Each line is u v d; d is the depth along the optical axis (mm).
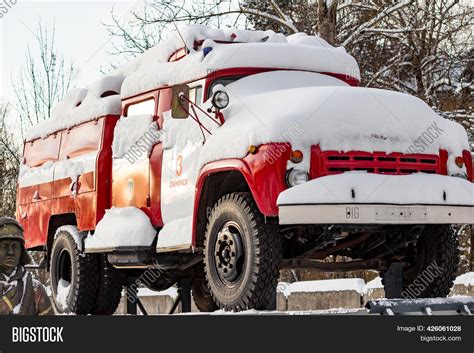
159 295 14875
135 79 10828
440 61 19375
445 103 19828
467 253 20172
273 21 17906
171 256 10273
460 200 8227
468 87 19766
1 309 6023
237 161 8133
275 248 7969
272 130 7934
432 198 8094
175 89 9086
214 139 8641
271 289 7961
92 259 11727
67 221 12680
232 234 8180
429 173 8375
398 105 8352
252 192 7941
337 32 19016
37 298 6160
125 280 11961
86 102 12125
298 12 19750
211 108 8828
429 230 8930
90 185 11508
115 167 10992
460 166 8570
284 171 7887
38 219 13086
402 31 17438
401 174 8203
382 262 9234
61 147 12680
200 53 9758
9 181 23812
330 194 7766
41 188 13039
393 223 7926
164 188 9789
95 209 11320
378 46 19734
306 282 12867
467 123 18328
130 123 10688
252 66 9641
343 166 8031
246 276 7977
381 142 8180
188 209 9250
